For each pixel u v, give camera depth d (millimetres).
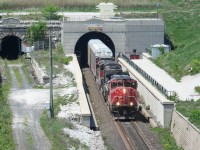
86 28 139875
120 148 76688
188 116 78312
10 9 170625
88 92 111438
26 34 144625
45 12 154125
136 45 142000
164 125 84750
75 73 113438
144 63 124750
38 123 80438
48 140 72500
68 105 89688
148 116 91000
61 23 142625
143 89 101188
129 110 90688
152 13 156500
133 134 83312
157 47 130125
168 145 77312
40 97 96812
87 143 75625
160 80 104062
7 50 156875
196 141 72062
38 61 125812
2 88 105250
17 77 118875
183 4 180500
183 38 150625
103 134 82812
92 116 90250
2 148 67938
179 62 115125
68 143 72375
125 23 141125
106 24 140625
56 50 140000
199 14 165375
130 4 175500
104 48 119438
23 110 88000
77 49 145750
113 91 90938
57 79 108938
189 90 94938
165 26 158875
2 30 144250
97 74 114688
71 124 80625
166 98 87375
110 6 150625
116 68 100875
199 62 108188
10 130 76375
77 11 169750
